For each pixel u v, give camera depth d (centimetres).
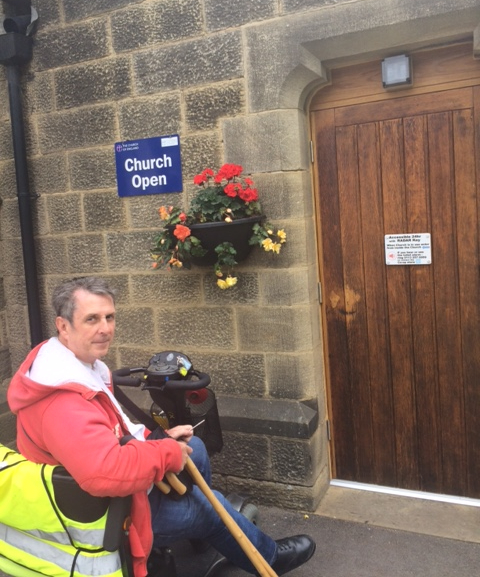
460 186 276
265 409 304
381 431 309
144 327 333
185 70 304
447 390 292
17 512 175
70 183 342
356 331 306
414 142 282
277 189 290
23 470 174
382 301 299
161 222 320
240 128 294
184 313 321
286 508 304
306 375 300
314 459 301
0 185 363
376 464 313
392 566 252
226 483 317
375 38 268
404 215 288
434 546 264
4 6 347
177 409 239
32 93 345
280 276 295
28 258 350
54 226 350
